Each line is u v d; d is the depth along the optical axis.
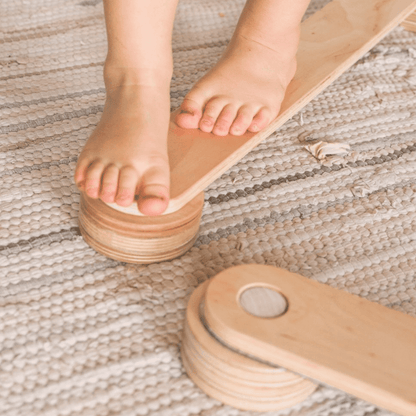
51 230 0.81
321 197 0.86
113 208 0.77
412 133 0.93
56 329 0.76
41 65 0.95
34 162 0.86
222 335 0.71
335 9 0.98
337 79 0.98
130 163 0.76
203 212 0.84
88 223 0.78
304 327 0.71
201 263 0.80
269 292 0.73
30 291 0.77
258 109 0.83
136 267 0.79
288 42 0.86
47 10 1.02
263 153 0.89
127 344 0.75
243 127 0.82
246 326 0.70
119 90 0.79
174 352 0.75
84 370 0.74
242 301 0.72
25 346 0.75
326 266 0.81
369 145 0.91
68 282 0.78
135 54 0.79
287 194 0.86
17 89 0.92
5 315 0.76
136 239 0.77
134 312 0.77
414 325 0.73
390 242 0.84
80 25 1.00
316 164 0.89
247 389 0.71
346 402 0.74
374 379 0.70
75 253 0.80
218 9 1.05
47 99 0.91
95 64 0.96
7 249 0.80
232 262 0.81
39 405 0.72
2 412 0.72
